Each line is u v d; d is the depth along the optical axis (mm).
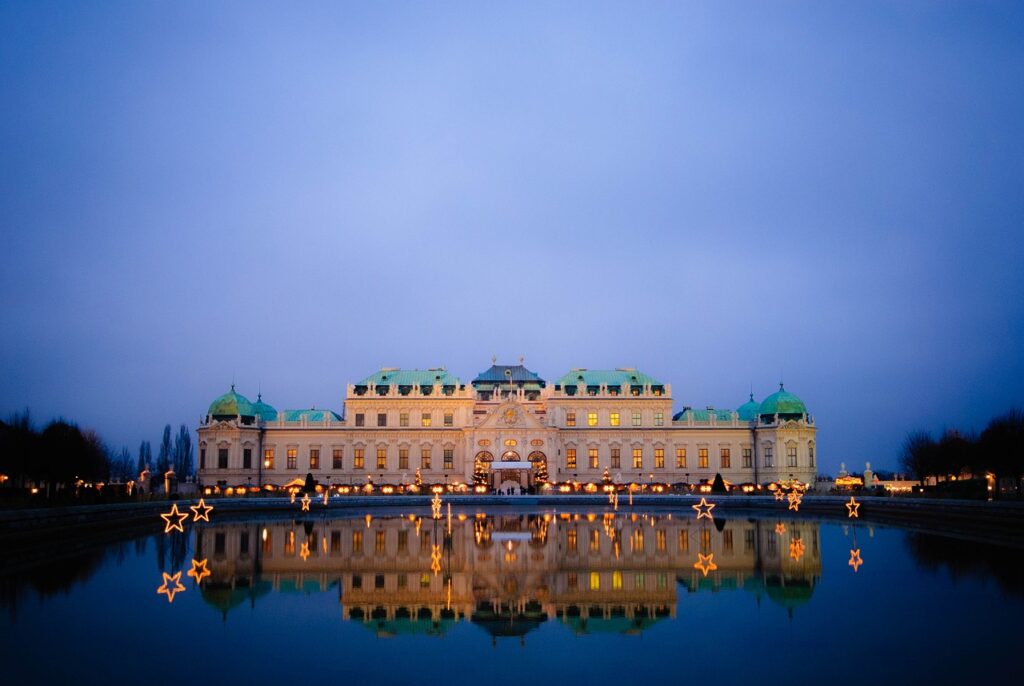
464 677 35375
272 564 64500
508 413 176250
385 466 182125
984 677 34562
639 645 40000
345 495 156500
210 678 35156
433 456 182125
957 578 56344
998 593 51094
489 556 68688
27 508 82688
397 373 191750
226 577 58156
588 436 182875
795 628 42844
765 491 165000
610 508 133500
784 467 177625
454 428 181375
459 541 80375
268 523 103438
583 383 186750
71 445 118500
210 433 178375
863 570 59906
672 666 36594
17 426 119375
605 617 45625
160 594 52031
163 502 107812
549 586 54500
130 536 85812
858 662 36750
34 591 53000
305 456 183125
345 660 37719
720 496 143500
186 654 38562
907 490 140625
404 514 120312
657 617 45562
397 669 36375
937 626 43000
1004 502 82375
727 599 50156
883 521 102625
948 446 144500
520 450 175375
